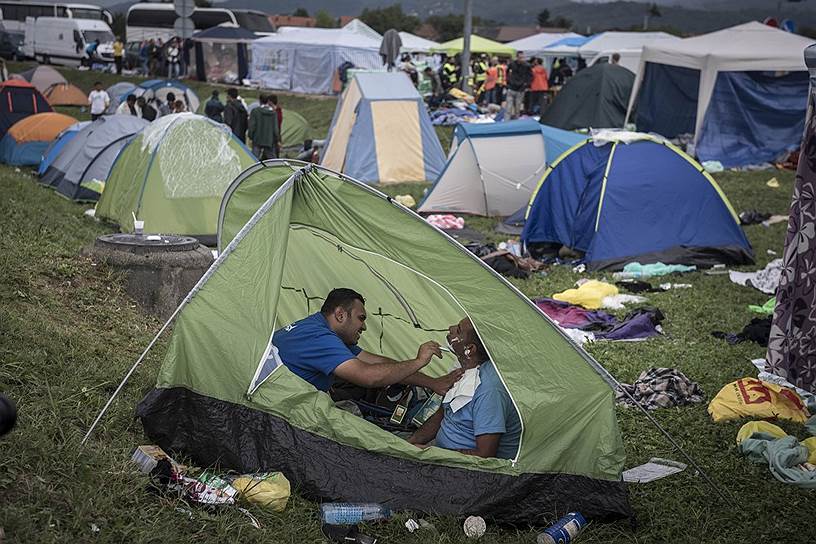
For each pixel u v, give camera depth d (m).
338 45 37.22
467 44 30.81
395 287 6.56
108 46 46.81
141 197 12.84
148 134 13.36
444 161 20.31
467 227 15.45
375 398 6.07
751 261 12.90
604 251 12.60
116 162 13.73
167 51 42.78
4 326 6.51
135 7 47.16
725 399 7.20
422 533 4.83
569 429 5.25
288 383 5.17
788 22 27.84
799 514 5.53
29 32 48.84
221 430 5.10
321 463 5.07
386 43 25.72
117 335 7.53
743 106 22.61
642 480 5.88
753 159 22.53
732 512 5.50
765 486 5.90
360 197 5.55
